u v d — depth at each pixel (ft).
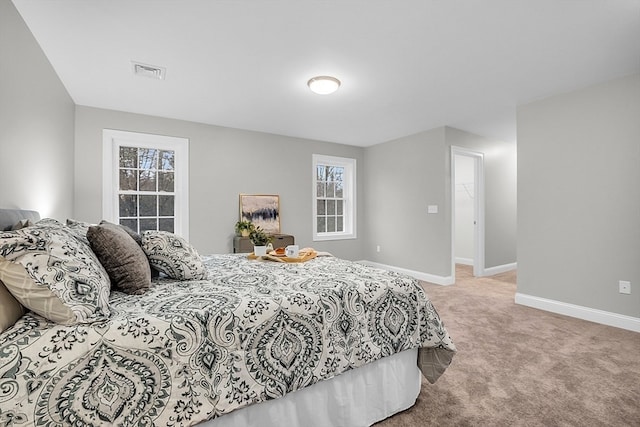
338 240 18.12
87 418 3.02
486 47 7.55
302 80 9.47
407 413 5.34
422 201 15.44
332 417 4.71
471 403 5.52
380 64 8.43
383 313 5.24
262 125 14.32
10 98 5.94
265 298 4.39
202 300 4.29
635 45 7.43
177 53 7.87
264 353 4.05
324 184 18.24
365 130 15.16
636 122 8.77
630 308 8.86
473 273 16.94
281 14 6.33
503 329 8.93
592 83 9.54
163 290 4.89
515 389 5.92
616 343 7.93
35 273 3.13
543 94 10.46
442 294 12.72
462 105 11.53
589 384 6.06
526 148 11.20
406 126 14.46
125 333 3.33
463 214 21.52
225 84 9.74
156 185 13.19
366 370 5.05
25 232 3.29
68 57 8.04
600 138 9.44
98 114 11.81
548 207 10.60
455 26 6.72
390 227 17.28
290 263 7.46
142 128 12.62
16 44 6.16
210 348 3.69
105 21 6.53
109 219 11.99
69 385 3.00
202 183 13.91
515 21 6.53
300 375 4.28
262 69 8.73
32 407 2.85
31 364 2.91
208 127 14.07
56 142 8.97
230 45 7.48
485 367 6.75
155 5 6.03
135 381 3.27
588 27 6.72
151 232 5.95
